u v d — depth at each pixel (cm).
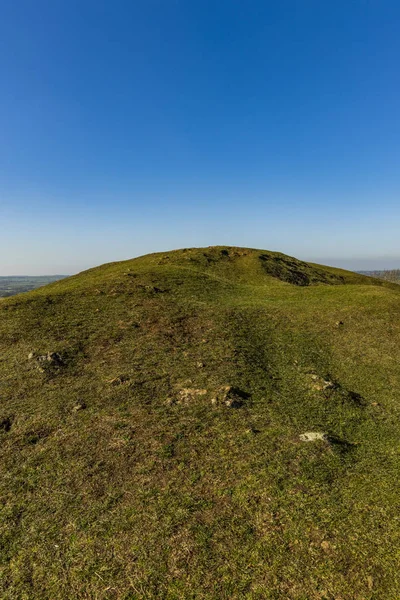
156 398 1761
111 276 4606
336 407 1786
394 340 2755
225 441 1430
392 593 830
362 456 1389
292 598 821
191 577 873
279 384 2011
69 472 1252
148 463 1294
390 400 1927
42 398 1750
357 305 3456
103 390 1827
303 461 1316
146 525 1026
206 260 6619
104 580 873
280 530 1006
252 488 1167
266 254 7425
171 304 3344
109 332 2608
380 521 1040
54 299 3266
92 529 1018
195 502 1108
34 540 991
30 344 2353
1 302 3111
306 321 3127
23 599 838
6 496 1149
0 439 1447
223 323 2928
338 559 917
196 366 2134
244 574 879
